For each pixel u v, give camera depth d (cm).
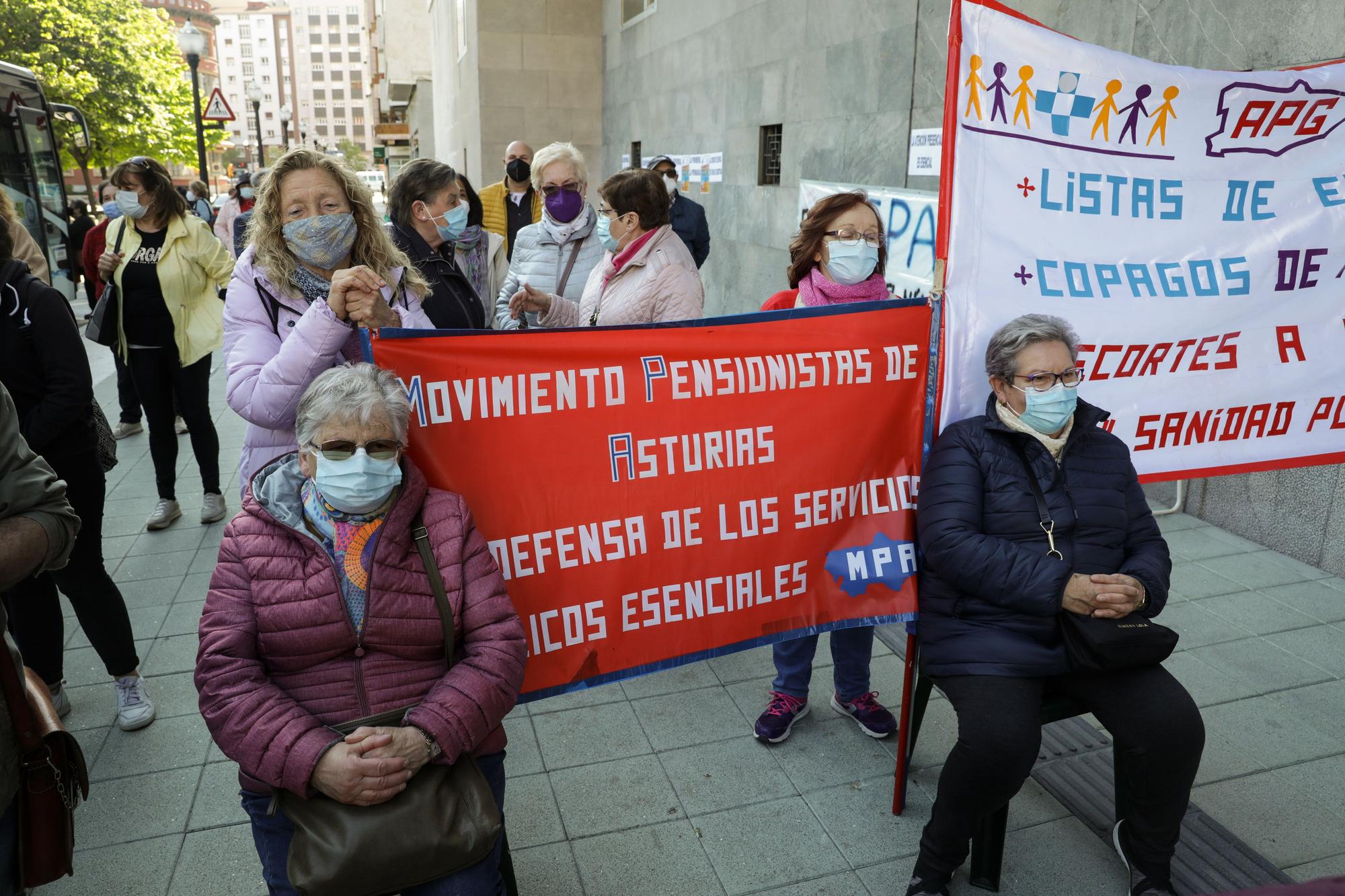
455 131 1969
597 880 242
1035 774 281
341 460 171
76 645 372
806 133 809
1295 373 287
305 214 229
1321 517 427
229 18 18738
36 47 3123
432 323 331
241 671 170
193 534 485
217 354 1012
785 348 231
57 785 169
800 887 240
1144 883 228
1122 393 272
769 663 355
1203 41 456
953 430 243
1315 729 305
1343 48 393
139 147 3603
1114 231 260
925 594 245
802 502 238
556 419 213
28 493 168
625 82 1321
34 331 275
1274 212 275
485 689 176
